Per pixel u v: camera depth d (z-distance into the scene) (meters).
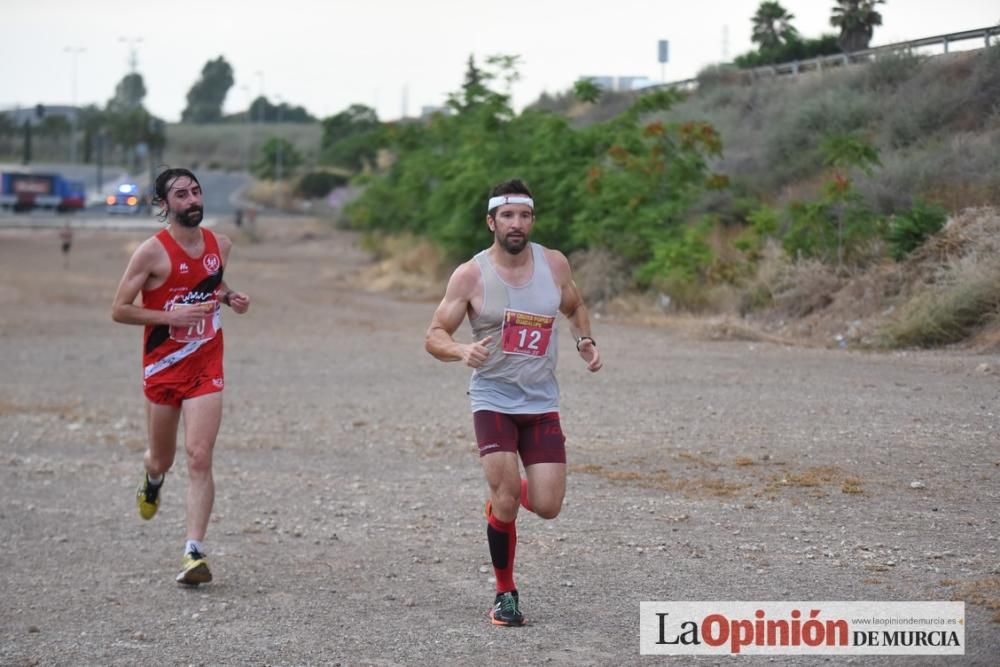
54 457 14.91
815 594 8.00
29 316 35.16
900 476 10.95
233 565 9.76
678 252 28.67
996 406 13.66
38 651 7.62
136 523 11.48
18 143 199.75
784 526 9.71
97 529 11.27
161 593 8.98
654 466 12.19
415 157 50.38
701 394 16.27
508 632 7.62
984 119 29.89
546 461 7.73
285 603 8.56
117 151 191.88
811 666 6.77
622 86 62.97
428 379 20.14
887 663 6.74
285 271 56.72
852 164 26.36
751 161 37.09
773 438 12.96
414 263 47.62
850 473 11.20
